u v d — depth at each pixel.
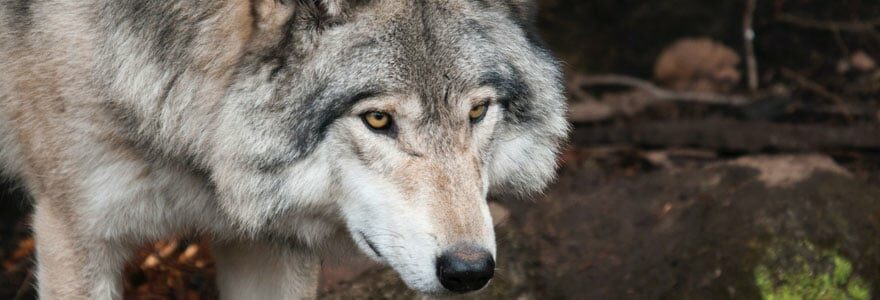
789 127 14.13
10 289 11.98
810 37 16.14
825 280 10.95
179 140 7.95
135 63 7.90
